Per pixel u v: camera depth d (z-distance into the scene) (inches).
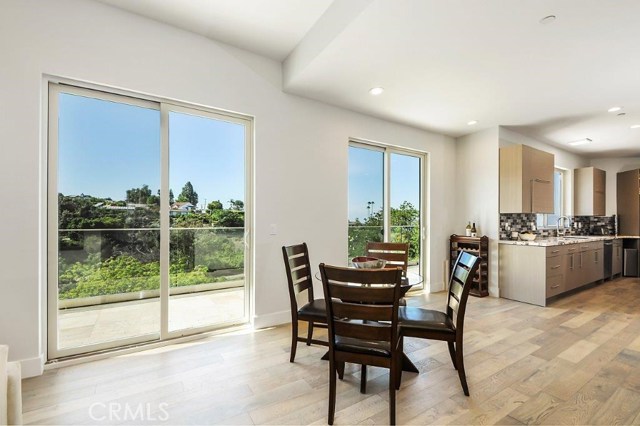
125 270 101.6
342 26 86.4
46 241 89.3
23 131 82.7
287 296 129.6
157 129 106.0
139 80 98.2
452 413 69.3
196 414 68.9
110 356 95.6
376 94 131.0
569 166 237.3
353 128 152.0
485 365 91.6
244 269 123.8
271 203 125.8
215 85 112.3
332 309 68.1
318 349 103.0
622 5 74.2
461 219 196.1
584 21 80.7
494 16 79.3
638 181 240.4
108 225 98.9
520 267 163.8
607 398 75.2
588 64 104.0
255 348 103.3
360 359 67.6
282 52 120.5
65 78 89.0
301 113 134.0
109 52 93.5
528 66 105.7
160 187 106.2
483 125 174.2
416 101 138.6
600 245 206.5
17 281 82.1
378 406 72.1
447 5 75.2
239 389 78.7
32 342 83.7
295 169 132.3
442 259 191.3
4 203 80.7
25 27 82.7
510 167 171.0
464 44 92.7
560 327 123.8
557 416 68.4
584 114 153.9
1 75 80.3
